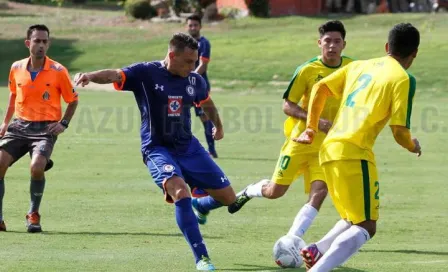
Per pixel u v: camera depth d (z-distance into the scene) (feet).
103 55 330.13
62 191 104.83
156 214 90.99
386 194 105.81
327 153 60.29
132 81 68.59
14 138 83.41
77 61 322.34
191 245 64.69
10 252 70.74
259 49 325.62
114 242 76.02
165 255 70.08
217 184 70.38
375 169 59.93
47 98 83.76
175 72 69.00
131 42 351.87
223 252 72.23
